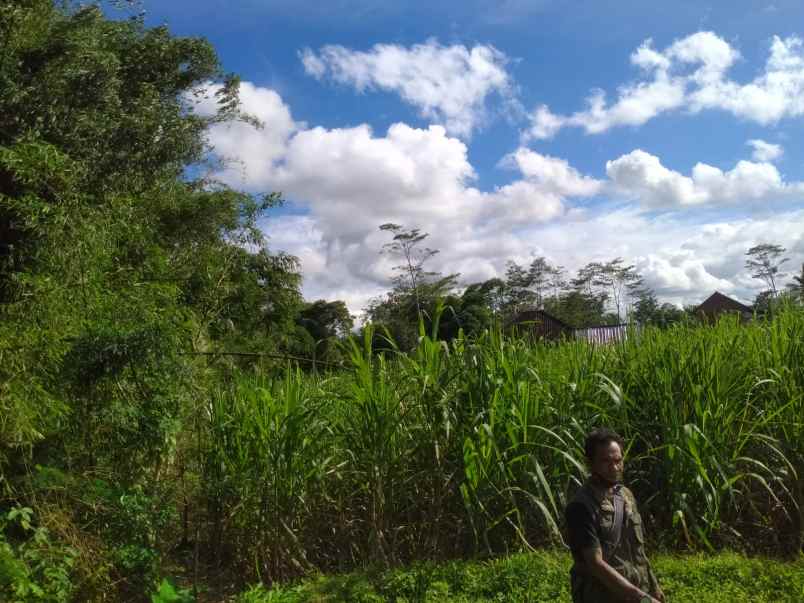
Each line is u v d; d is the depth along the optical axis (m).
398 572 5.83
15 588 4.58
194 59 13.62
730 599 5.09
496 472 6.01
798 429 6.35
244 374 8.34
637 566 3.48
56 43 10.31
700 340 6.75
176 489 6.76
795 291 7.94
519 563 5.73
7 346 5.25
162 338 6.20
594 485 3.51
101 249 6.41
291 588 5.95
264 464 6.59
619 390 6.16
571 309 60.59
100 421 6.12
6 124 9.80
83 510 5.84
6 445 5.39
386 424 6.20
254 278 14.95
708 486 6.15
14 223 6.47
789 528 6.52
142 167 11.90
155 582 5.84
